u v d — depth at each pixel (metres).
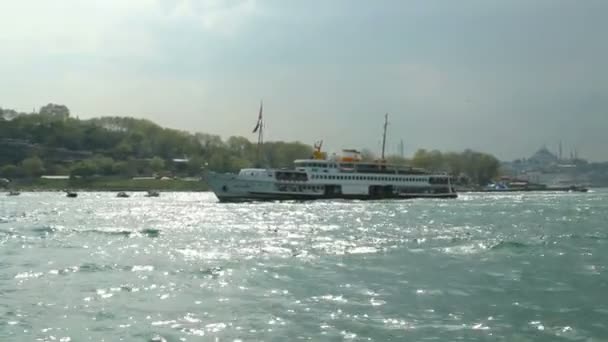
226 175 147.00
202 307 30.89
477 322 27.81
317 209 121.62
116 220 99.62
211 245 59.19
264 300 32.47
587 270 41.69
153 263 46.44
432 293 34.16
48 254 52.69
